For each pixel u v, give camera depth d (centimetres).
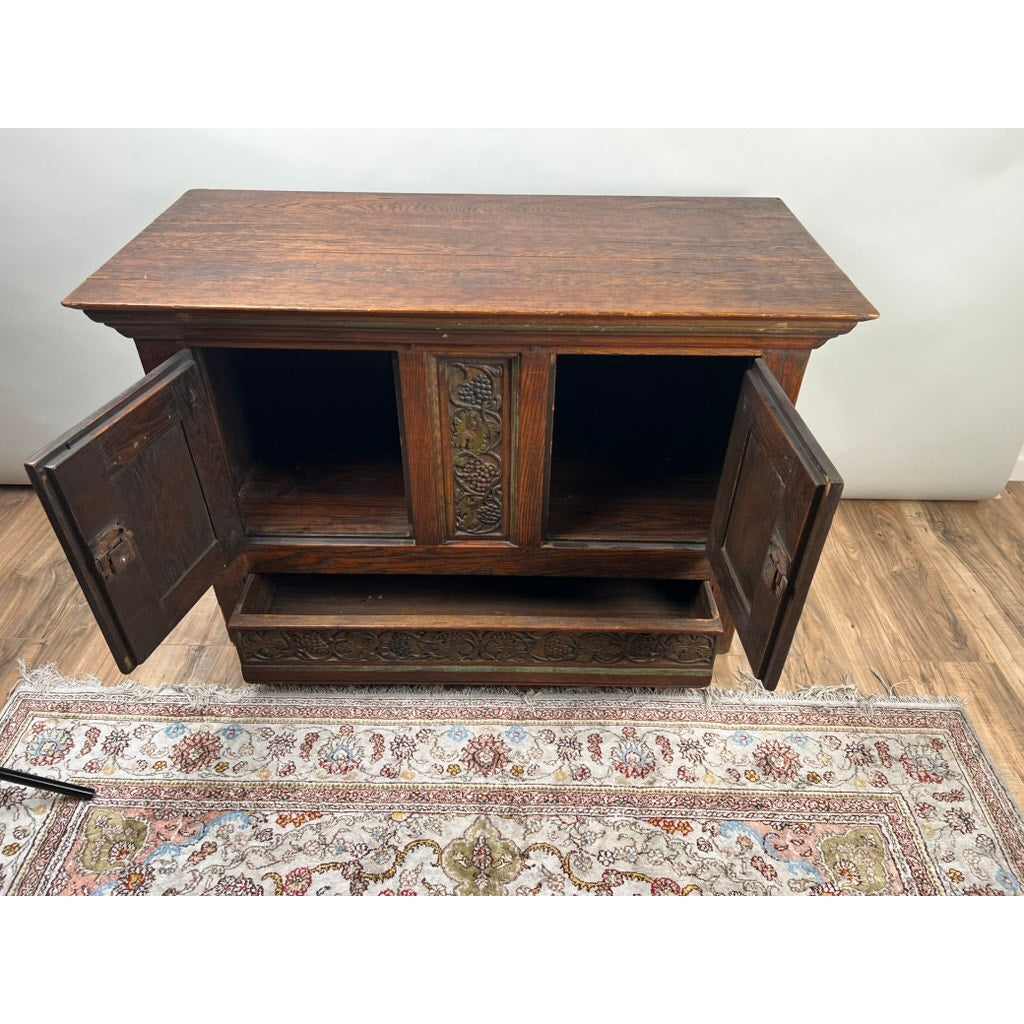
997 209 153
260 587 143
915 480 195
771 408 107
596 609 147
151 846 122
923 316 168
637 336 112
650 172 152
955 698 147
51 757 134
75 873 118
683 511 145
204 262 117
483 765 134
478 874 119
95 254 162
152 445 109
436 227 132
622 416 176
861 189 153
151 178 152
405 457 125
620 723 142
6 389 181
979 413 182
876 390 179
